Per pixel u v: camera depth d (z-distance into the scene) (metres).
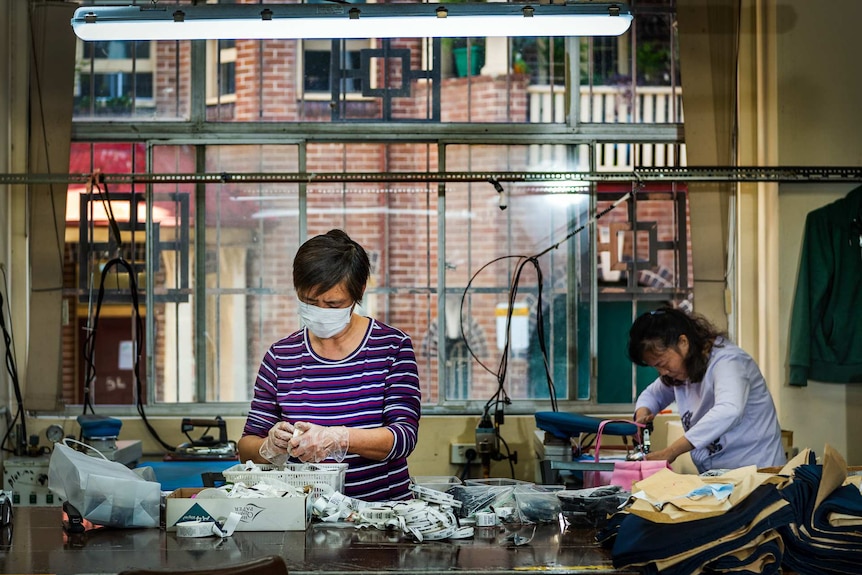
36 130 4.59
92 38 3.45
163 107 4.73
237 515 2.34
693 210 4.59
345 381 2.63
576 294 4.72
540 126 4.74
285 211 4.73
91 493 2.38
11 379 4.57
